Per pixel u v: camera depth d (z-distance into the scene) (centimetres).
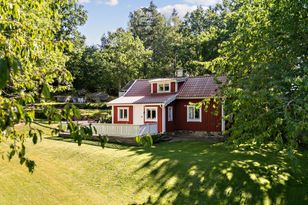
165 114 2444
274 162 1480
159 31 7056
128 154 1675
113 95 5650
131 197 1178
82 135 297
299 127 873
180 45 4784
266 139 1141
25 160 341
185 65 4612
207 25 5128
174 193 1177
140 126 2155
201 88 2512
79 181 1349
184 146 1942
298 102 927
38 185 1288
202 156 1580
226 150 1744
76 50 4031
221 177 1264
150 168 1416
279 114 1025
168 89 2605
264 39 1242
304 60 1132
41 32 439
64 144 2003
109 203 1134
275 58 1224
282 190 1184
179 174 1323
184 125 2534
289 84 1030
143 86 2861
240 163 1430
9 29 373
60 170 1484
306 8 1129
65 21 3803
